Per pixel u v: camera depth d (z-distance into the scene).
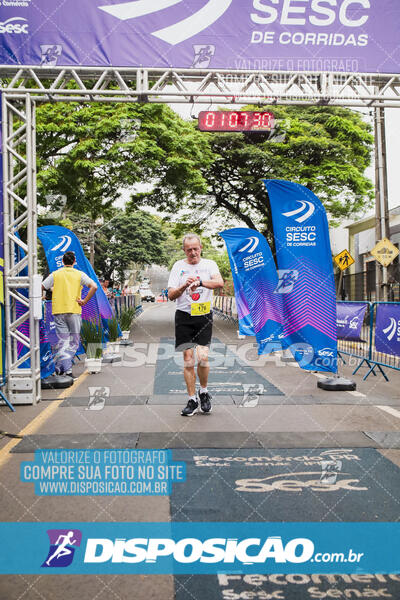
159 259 49.34
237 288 15.04
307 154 21.86
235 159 22.20
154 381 8.23
